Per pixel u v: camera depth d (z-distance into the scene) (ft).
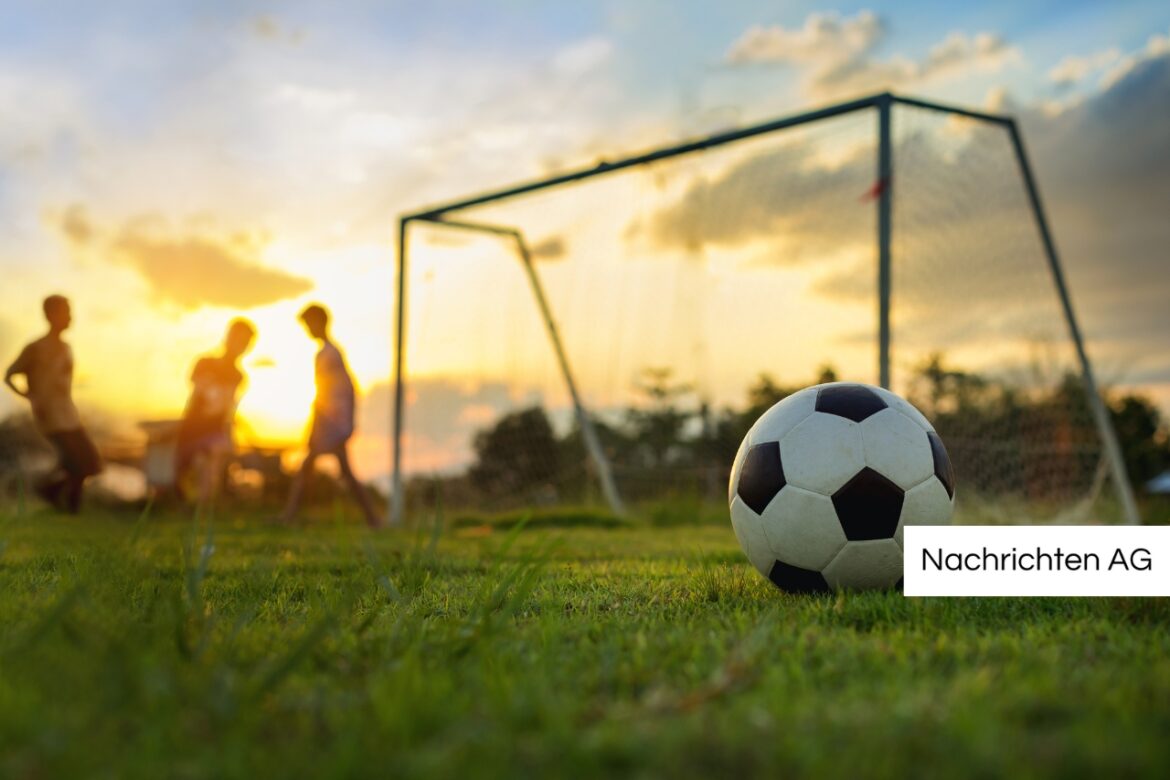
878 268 26.48
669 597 10.48
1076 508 31.63
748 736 4.52
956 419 31.17
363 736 4.62
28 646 5.97
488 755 4.27
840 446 10.41
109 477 36.73
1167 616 8.79
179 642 6.16
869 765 4.12
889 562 10.39
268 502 39.50
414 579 10.31
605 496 41.86
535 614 9.10
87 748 4.45
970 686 5.42
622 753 4.27
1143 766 4.10
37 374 28.76
